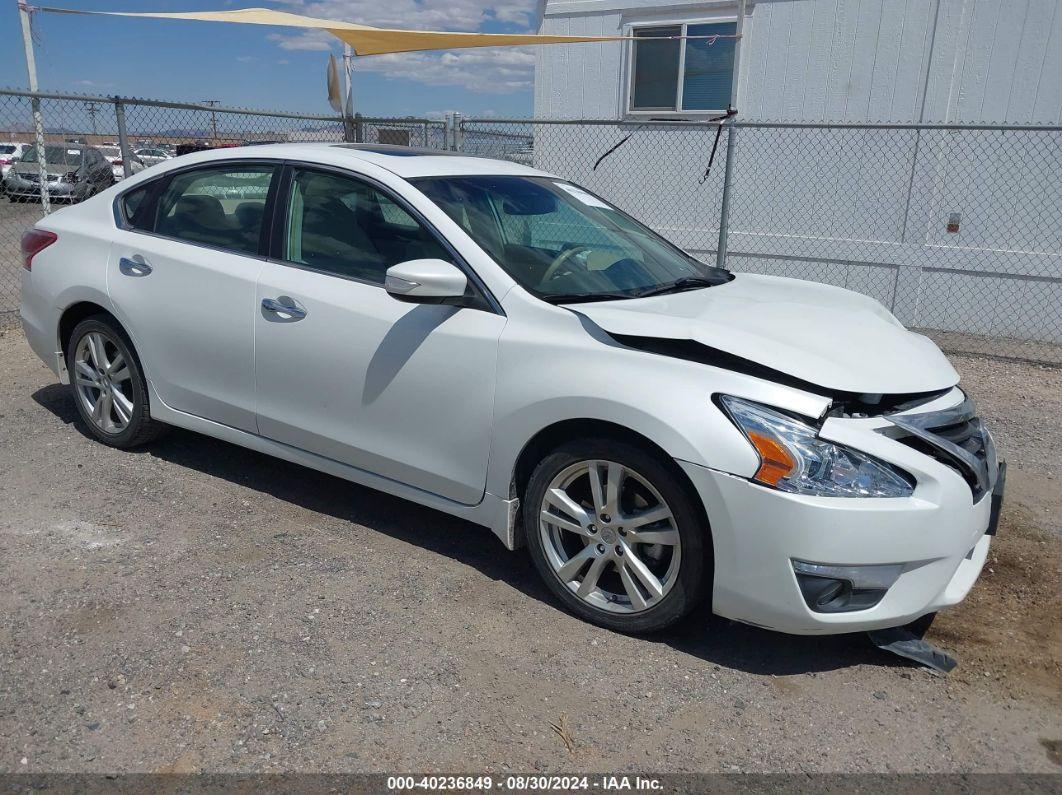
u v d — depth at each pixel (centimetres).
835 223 874
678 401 286
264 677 284
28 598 325
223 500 417
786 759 258
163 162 445
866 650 314
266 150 405
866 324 337
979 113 797
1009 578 368
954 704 285
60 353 473
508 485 329
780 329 316
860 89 834
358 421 362
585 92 955
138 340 428
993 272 823
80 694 273
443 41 764
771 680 295
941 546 280
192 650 296
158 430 458
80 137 797
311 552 369
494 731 264
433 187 366
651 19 902
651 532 302
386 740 258
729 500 278
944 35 793
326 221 377
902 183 840
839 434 277
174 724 261
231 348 393
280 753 251
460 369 330
